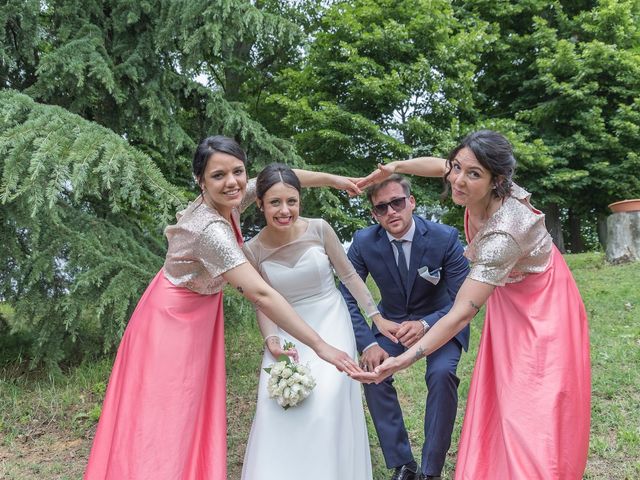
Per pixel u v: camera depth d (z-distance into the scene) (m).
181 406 2.46
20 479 3.34
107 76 4.89
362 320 3.24
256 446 2.57
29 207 4.08
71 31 5.30
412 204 3.27
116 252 4.79
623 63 11.97
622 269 8.80
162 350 2.52
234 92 10.63
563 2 13.95
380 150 10.13
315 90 10.48
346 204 8.91
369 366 3.14
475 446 2.41
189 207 2.61
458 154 2.42
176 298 2.61
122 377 2.57
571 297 2.54
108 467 2.39
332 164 9.72
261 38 5.45
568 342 2.40
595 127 11.93
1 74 5.33
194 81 5.77
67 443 3.87
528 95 13.16
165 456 2.36
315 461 2.49
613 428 3.64
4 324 5.53
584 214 14.80
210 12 5.05
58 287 4.72
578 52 13.12
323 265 2.98
